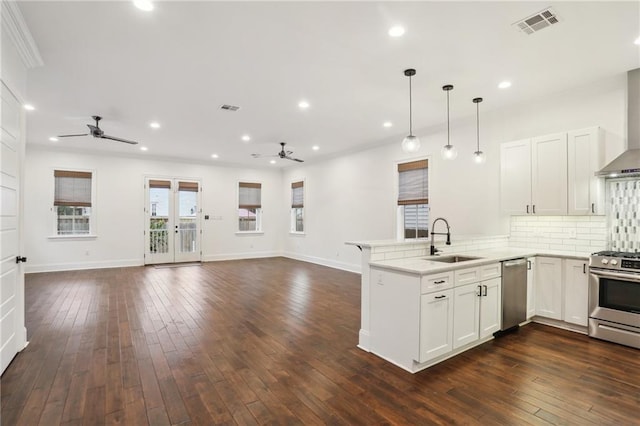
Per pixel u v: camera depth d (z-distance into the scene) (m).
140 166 8.09
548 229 4.25
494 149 4.78
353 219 7.38
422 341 2.65
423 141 5.85
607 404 2.21
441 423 2.02
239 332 3.59
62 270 7.24
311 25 2.63
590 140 3.58
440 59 3.20
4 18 2.37
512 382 2.50
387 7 2.40
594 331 3.38
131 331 3.59
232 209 9.31
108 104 4.43
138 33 2.73
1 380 2.53
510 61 3.24
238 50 3.02
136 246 8.05
